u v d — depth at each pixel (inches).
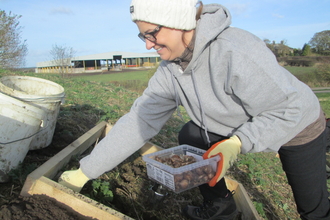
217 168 67.4
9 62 394.9
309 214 79.8
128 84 757.9
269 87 61.1
